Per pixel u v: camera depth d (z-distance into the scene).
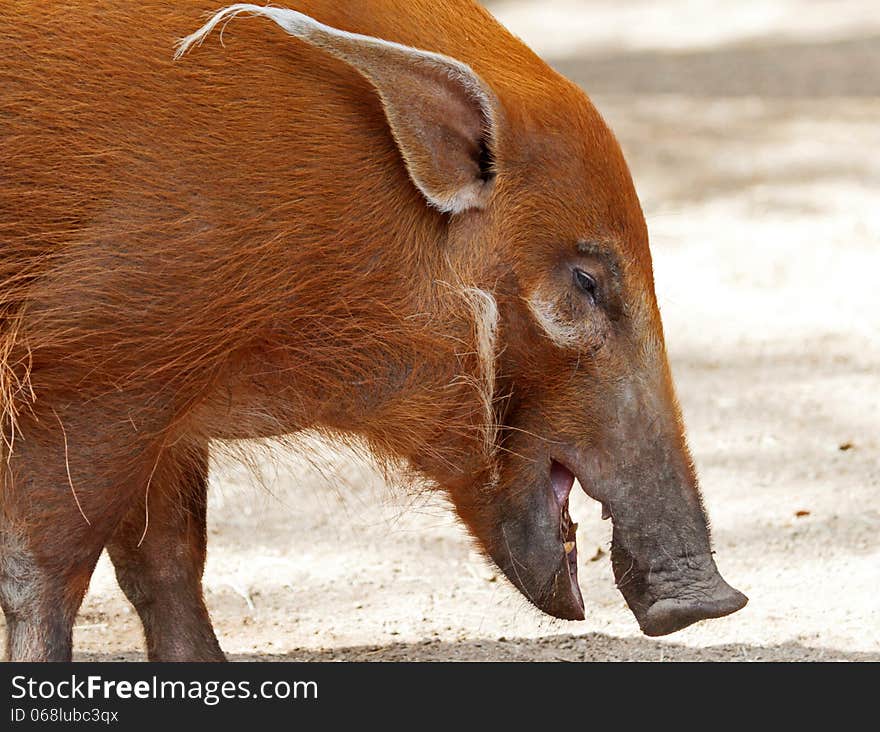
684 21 68.12
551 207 13.16
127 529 14.16
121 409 12.23
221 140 12.24
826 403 23.41
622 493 13.34
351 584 17.61
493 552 14.02
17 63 12.09
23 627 12.28
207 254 12.16
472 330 13.13
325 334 12.85
